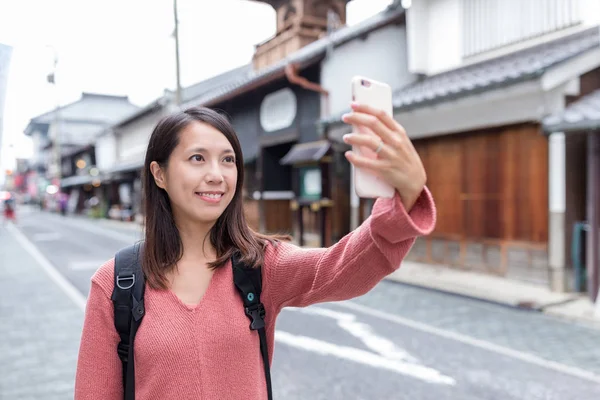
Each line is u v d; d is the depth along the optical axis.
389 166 0.97
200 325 1.25
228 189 1.34
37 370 4.63
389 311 6.75
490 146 8.66
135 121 28.05
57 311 6.87
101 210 34.22
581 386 4.17
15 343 5.44
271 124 14.38
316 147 12.02
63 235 19.78
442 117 9.25
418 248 10.36
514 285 7.95
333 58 11.94
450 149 9.49
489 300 7.11
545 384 4.22
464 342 5.37
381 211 1.06
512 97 7.77
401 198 1.04
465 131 9.09
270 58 16.91
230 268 1.35
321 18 15.80
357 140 0.95
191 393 1.21
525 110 7.73
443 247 9.77
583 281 7.41
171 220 1.36
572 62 6.98
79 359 1.30
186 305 1.28
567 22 8.16
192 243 1.38
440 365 4.70
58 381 4.37
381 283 8.66
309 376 4.45
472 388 4.16
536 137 7.82
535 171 7.87
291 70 11.67
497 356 4.92
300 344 5.34
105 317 1.29
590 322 5.98
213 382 1.24
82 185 41.97
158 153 1.34
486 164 8.75
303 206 12.43
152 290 1.29
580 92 7.40
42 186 59.84
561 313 6.30
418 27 10.97
